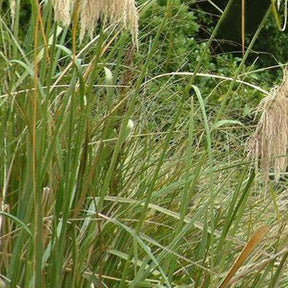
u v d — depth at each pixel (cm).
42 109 340
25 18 802
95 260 364
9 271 330
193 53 733
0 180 367
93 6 281
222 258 364
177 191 432
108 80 364
